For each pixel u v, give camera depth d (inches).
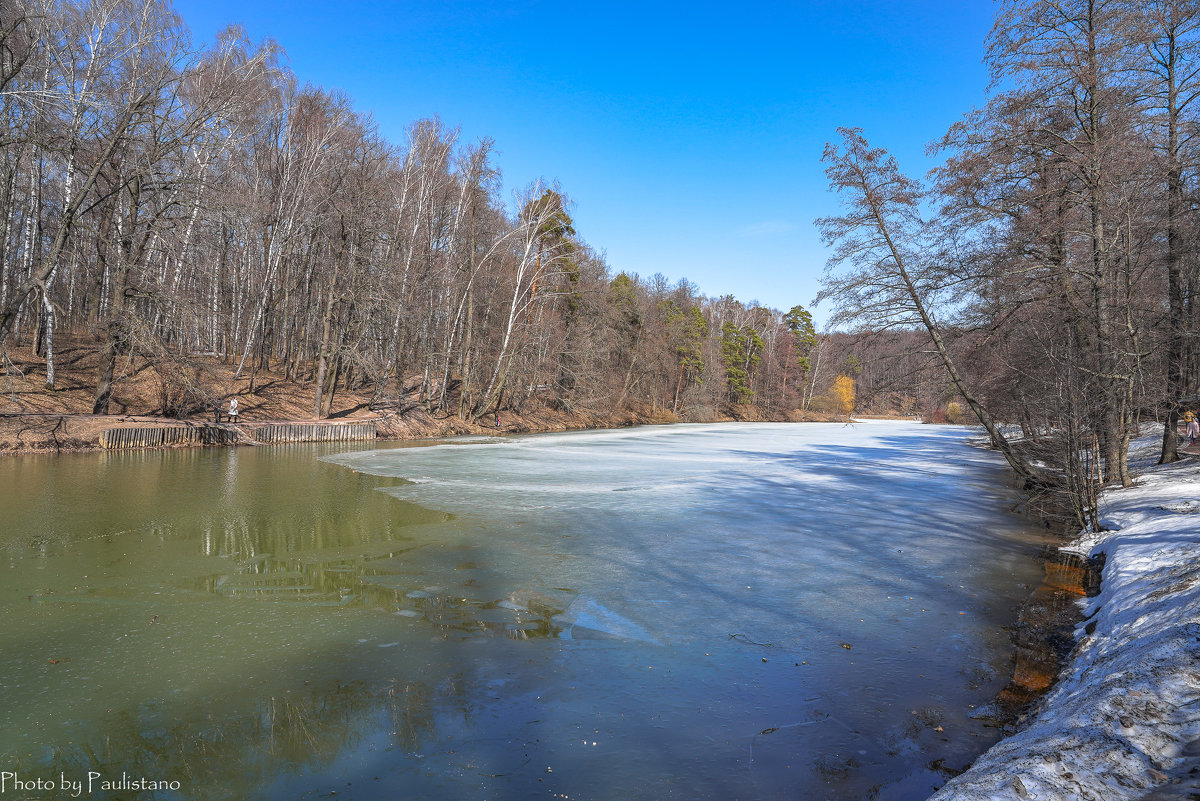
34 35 921.5
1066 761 152.8
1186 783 134.3
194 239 1198.9
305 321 1647.4
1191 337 642.8
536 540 507.8
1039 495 684.7
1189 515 459.8
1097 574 433.4
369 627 321.1
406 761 206.2
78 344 1368.1
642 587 395.2
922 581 417.1
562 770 202.2
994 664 287.6
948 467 1147.9
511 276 1827.0
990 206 697.6
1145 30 600.1
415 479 818.2
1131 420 671.8
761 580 415.2
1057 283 657.0
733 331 3609.7
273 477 798.5
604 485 813.2
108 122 1032.2
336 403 1563.7
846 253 787.4
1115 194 621.9
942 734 225.1
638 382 2655.0
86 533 491.5
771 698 253.6
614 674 273.9
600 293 2027.6
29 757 205.9
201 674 265.9
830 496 773.3
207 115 1097.4
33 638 298.7
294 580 392.8
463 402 1737.2
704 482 869.2
